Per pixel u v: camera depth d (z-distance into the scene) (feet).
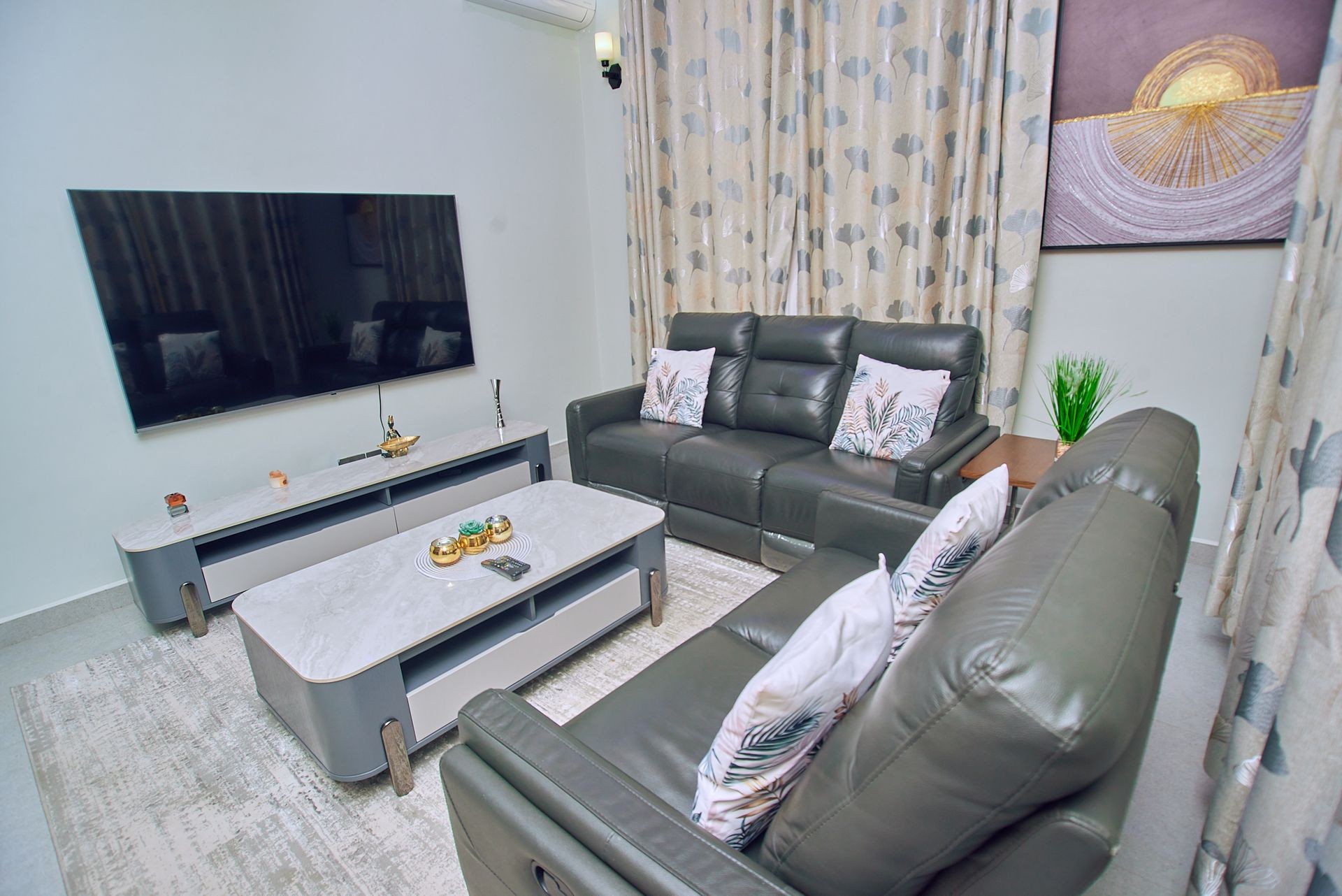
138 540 7.75
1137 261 8.43
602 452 10.60
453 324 12.16
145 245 8.50
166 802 5.58
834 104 10.18
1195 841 4.78
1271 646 3.23
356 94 10.43
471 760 3.45
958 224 9.33
